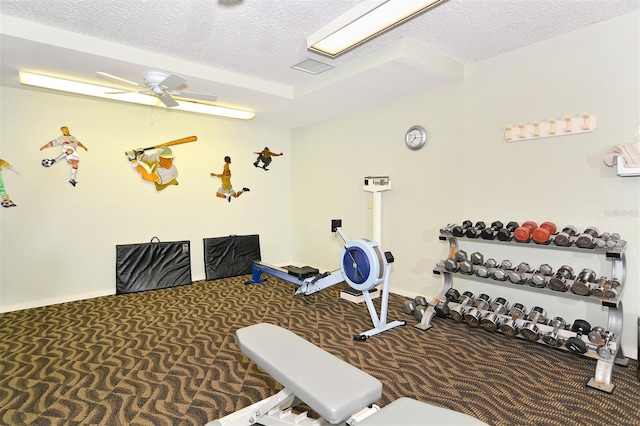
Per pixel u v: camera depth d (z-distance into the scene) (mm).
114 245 4578
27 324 3469
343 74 3582
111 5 2447
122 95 3902
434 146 3998
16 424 1979
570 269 2840
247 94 4078
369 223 4820
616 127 2746
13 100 3883
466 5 2510
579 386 2355
